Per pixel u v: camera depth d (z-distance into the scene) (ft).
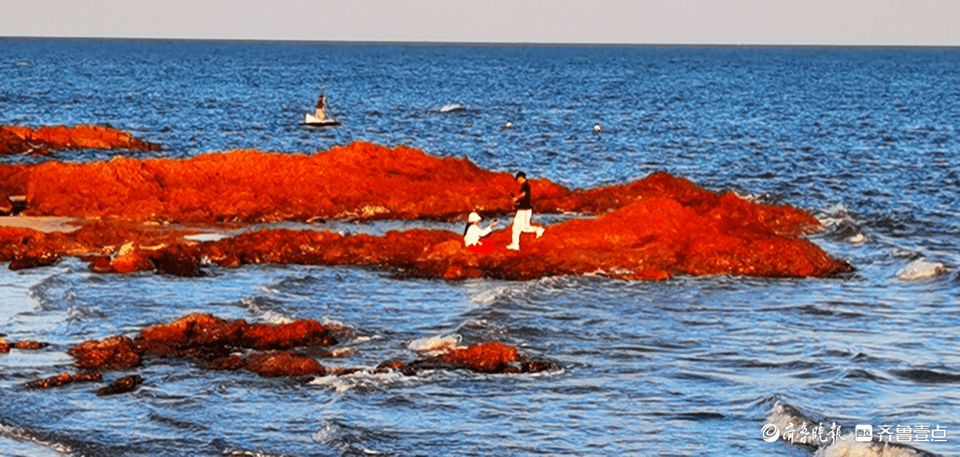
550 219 270.87
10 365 145.48
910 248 240.53
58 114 577.02
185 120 556.10
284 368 143.43
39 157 368.48
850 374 145.28
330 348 155.33
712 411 131.95
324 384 139.54
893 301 188.24
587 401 135.44
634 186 291.17
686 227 217.56
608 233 214.69
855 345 160.04
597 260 205.77
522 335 164.66
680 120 604.49
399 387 138.82
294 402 133.69
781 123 591.78
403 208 267.80
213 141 456.04
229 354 150.41
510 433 124.88
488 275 202.90
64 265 205.87
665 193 287.89
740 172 375.45
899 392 139.23
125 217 249.55
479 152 429.79
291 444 120.37
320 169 278.05
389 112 640.17
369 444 120.57
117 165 264.52
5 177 279.90
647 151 439.63
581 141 476.95
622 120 598.75
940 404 134.41
